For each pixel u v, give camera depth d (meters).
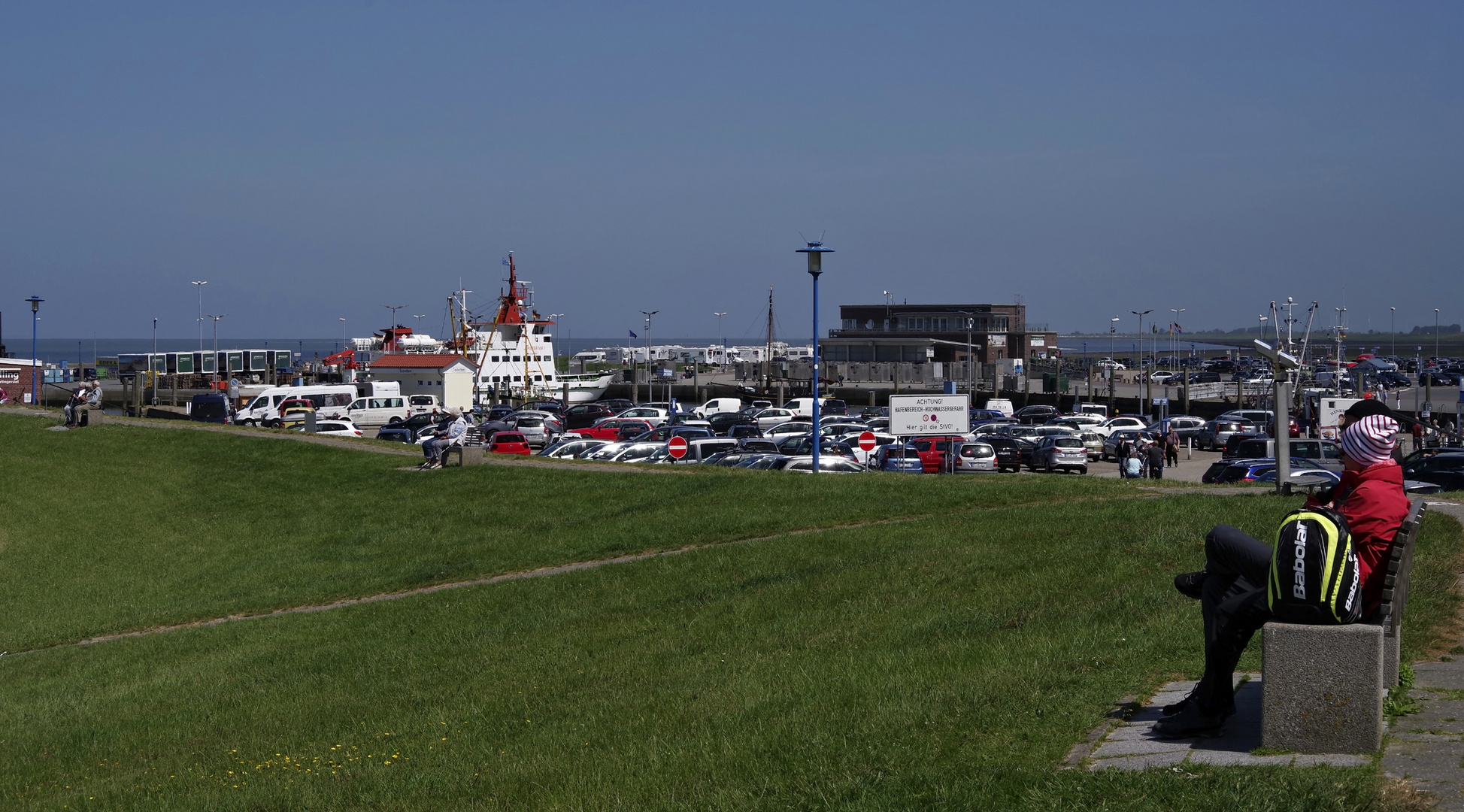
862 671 12.21
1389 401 97.75
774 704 11.36
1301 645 6.98
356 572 26.92
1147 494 25.98
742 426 63.97
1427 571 13.04
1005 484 28.00
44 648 23.16
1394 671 7.92
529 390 108.94
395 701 15.09
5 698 18.89
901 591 17.14
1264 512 18.97
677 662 14.75
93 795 12.63
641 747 10.59
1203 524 18.59
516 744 11.75
